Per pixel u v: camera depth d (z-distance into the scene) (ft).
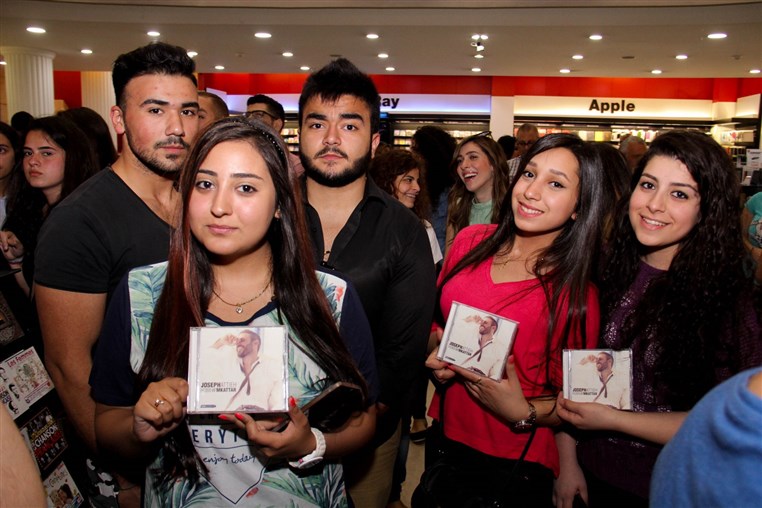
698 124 39.37
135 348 3.76
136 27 22.49
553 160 4.96
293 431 3.39
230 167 3.45
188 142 5.16
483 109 39.34
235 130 3.55
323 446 3.62
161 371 3.56
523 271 5.24
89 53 28.04
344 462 6.09
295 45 25.77
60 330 4.81
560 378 4.96
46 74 27.48
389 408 5.48
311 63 30.63
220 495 3.69
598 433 4.76
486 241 5.49
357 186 5.50
